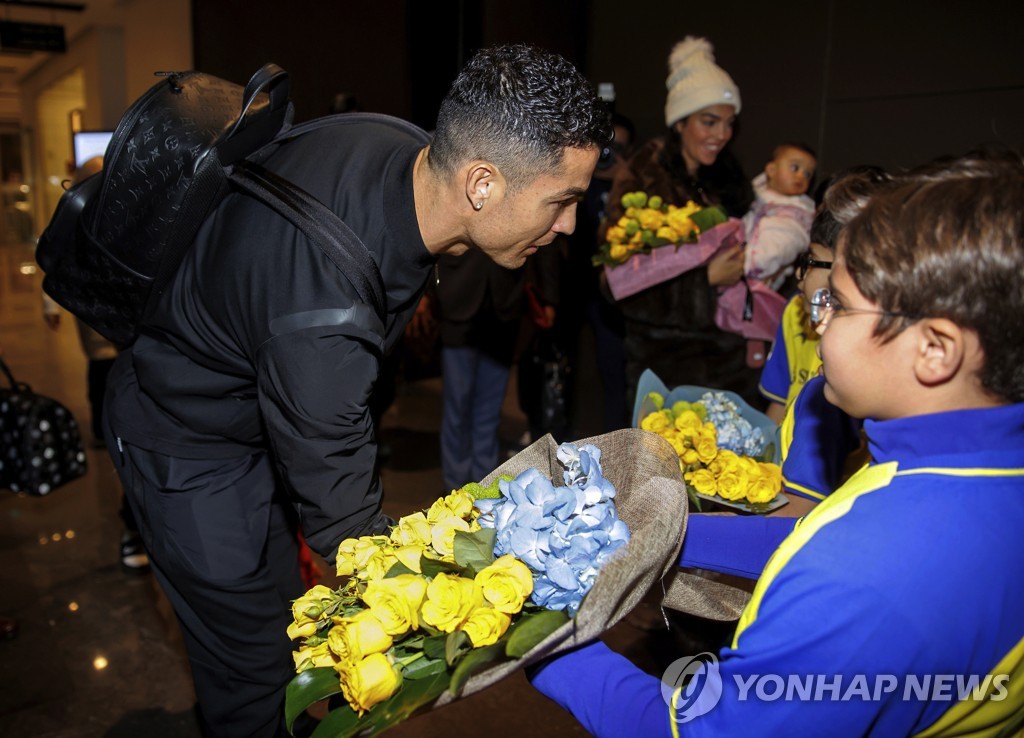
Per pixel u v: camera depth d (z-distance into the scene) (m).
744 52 3.73
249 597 1.81
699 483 1.69
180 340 1.61
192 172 1.46
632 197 2.97
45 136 16.72
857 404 0.83
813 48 3.47
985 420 0.77
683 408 1.94
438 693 0.93
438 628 0.94
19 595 3.02
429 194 1.41
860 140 3.37
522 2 4.58
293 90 5.71
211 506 1.76
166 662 2.64
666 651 2.56
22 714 2.38
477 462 3.79
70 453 2.55
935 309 0.73
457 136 1.33
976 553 0.75
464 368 3.57
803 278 1.75
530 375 4.29
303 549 2.54
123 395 1.77
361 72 5.55
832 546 0.78
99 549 3.39
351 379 1.37
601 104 1.32
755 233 2.97
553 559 0.98
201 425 1.70
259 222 1.44
